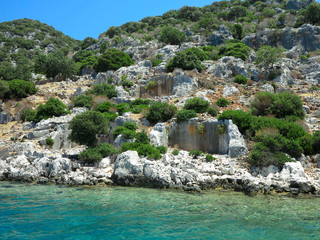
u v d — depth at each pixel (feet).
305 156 78.28
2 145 113.29
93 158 85.87
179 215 46.78
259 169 73.31
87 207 52.06
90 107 141.28
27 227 41.16
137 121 112.47
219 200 57.31
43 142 110.73
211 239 36.50
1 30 522.88
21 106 148.25
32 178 83.97
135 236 37.65
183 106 119.65
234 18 338.13
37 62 216.33
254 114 105.09
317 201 56.29
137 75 179.22
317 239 36.52
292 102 101.14
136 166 74.79
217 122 94.22
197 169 75.00
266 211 49.14
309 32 194.08
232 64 156.35
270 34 216.95
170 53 226.99
